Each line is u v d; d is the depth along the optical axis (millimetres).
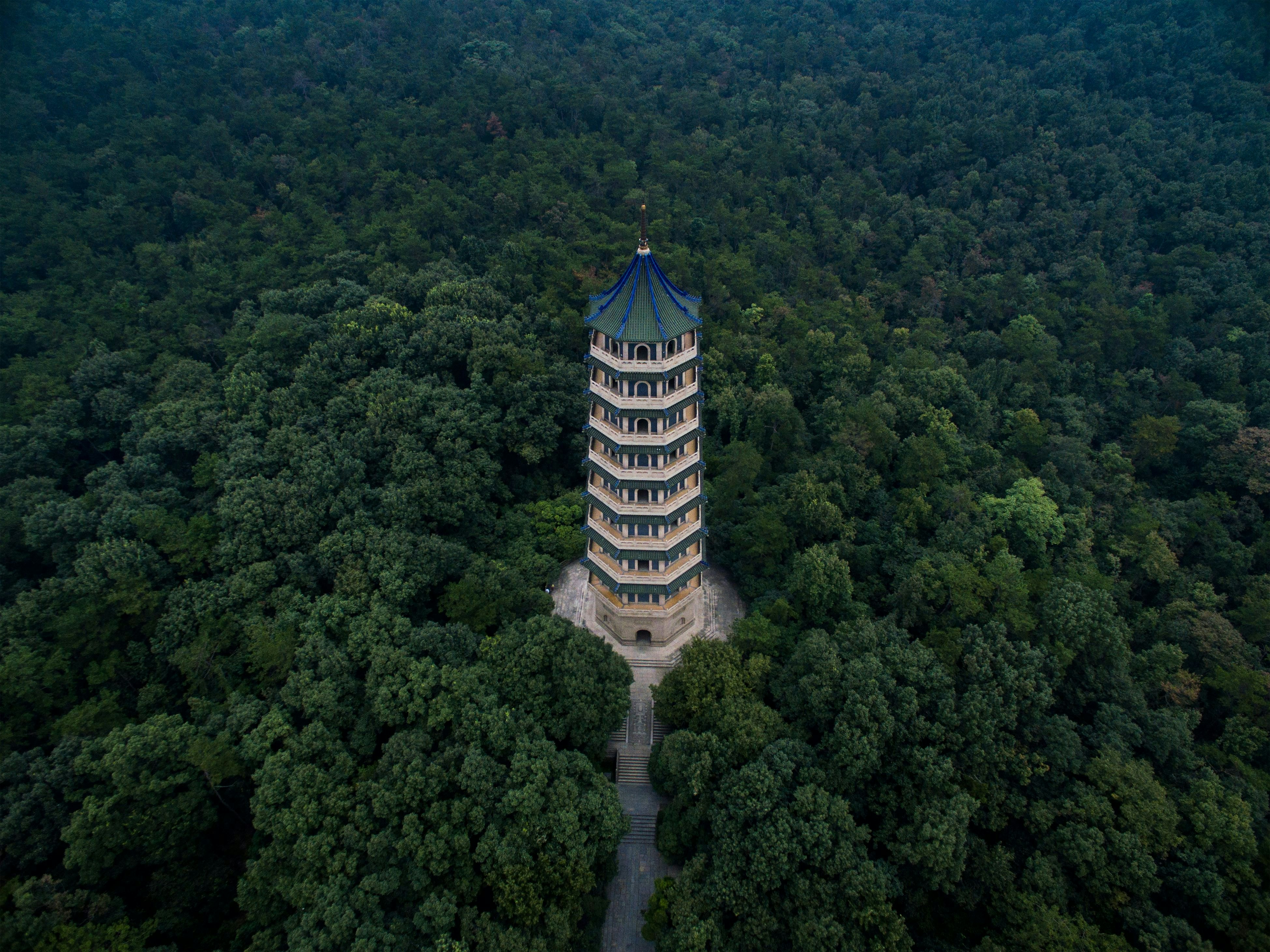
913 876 56812
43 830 53219
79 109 140250
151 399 93812
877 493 87500
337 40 168500
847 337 108625
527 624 65125
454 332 96188
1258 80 150125
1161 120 147375
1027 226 132875
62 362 95812
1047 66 162125
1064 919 51781
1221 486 94125
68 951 47594
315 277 112875
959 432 97312
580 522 83688
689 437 62375
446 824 51906
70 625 64562
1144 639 76750
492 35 176875
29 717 61281
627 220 130875
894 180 146750
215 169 131875
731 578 81750
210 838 61312
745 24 199500
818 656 62375
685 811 58969
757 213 134000
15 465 82562
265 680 63500
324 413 90562
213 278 112250
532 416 91125
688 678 62938
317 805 52812
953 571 71688
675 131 156250
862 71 174625
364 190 130875
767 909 51625
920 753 57156
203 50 161125
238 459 79625
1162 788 57344
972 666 63281
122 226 119188
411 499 78250
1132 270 124562
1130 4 169125
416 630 64125
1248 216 127188
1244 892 53812
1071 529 83688
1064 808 57281
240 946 53781
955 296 122000
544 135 148125
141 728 56438
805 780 55688
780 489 86312
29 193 119062
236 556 71562
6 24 146875
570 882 52250
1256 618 75938
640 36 193000
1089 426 101875
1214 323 112375
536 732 58344
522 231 124438
